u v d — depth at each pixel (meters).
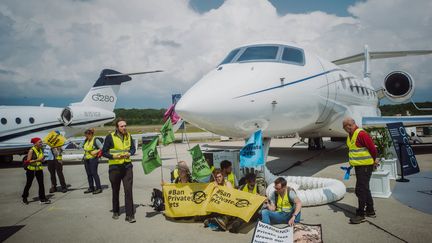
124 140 5.68
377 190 6.51
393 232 4.50
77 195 8.16
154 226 5.25
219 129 6.94
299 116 8.03
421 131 32.50
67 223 5.62
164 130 6.21
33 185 10.03
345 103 10.46
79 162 16.64
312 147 16.50
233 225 4.78
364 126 11.80
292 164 11.62
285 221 4.89
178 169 5.93
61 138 8.64
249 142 5.89
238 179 7.57
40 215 6.25
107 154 5.57
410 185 7.49
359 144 5.09
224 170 6.13
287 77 7.56
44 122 17.45
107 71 20.64
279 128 7.79
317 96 8.46
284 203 4.89
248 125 7.05
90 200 7.48
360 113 11.87
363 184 5.06
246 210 4.96
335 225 4.90
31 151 7.25
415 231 4.52
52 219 5.93
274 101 7.15
